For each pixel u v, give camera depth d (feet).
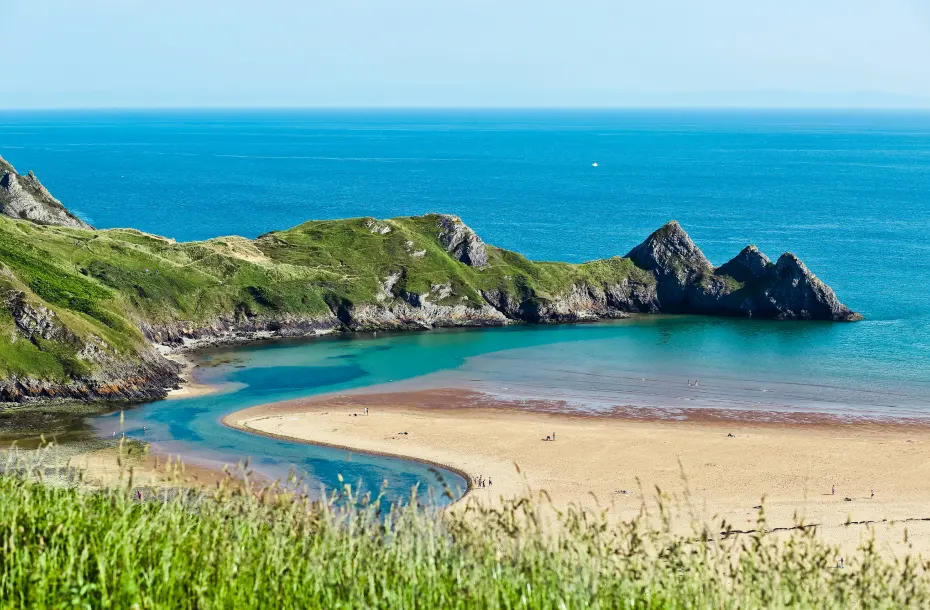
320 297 384.06
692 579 50.21
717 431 250.16
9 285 283.59
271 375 310.65
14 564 45.98
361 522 54.90
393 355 343.26
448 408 273.95
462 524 55.21
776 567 51.55
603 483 201.77
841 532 165.99
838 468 214.48
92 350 278.46
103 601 43.04
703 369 323.98
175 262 384.47
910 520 175.52
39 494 60.08
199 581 45.60
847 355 343.26
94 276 350.84
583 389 297.74
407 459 221.25
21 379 264.93
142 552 49.52
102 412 259.19
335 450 228.02
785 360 336.08
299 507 56.34
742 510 181.57
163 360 304.09
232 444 231.30
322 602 45.93
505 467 215.10
